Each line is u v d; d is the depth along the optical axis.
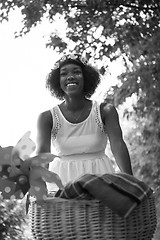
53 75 3.16
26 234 4.87
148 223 2.11
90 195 2.04
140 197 2.05
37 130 2.99
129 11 6.74
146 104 7.08
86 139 2.90
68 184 2.06
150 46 6.79
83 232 2.03
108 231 2.02
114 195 2.01
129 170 2.91
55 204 2.06
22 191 2.01
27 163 2.01
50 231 2.08
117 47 6.74
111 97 7.05
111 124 2.94
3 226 4.76
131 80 7.01
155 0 6.70
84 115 2.96
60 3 6.77
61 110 2.99
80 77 2.97
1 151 2.00
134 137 7.58
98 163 2.89
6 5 6.86
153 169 7.33
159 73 6.94
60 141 2.93
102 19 6.75
